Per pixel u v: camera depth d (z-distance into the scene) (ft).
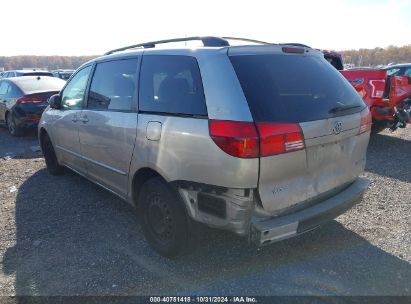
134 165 10.76
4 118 31.68
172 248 9.95
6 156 23.39
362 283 9.13
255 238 8.26
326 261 10.14
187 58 9.46
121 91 11.71
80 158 14.52
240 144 7.83
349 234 11.63
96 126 12.60
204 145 8.41
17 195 15.80
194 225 9.57
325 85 9.92
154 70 10.44
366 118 10.69
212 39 9.62
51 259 10.52
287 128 8.26
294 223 8.46
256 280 9.35
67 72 78.23
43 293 9.00
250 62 8.87
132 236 11.82
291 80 9.23
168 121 9.41
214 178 8.37
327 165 9.45
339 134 9.39
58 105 15.94
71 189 16.37
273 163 8.13
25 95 28.81
